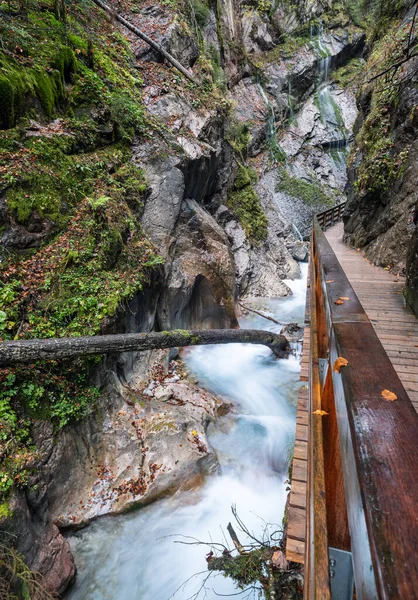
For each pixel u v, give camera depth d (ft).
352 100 71.41
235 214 40.47
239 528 13.15
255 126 60.64
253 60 64.80
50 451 12.43
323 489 4.46
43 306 14.47
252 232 43.01
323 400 6.34
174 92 30.19
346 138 69.56
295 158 65.72
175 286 23.50
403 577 1.48
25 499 11.11
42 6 24.06
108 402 15.29
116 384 16.39
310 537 4.26
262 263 41.45
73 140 19.67
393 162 23.21
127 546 12.62
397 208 21.85
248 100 61.67
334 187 65.67
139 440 14.98
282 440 17.16
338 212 50.42
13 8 21.61
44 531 11.54
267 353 26.43
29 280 14.80
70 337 13.83
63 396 13.35
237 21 58.95
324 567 3.49
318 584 3.31
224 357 25.52
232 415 19.03
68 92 21.63
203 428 16.55
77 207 17.85
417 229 13.98
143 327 19.57
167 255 23.39
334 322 4.74
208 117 31.94
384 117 26.37
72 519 12.58
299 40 69.56
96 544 12.55
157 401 17.54
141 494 13.58
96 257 16.84
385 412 2.67
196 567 11.84
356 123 41.37
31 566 10.44
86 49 24.31
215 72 44.09
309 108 69.87
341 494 4.20
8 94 16.66
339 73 73.67
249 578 10.43
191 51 36.11
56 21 24.11
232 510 13.37
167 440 15.06
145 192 23.21
